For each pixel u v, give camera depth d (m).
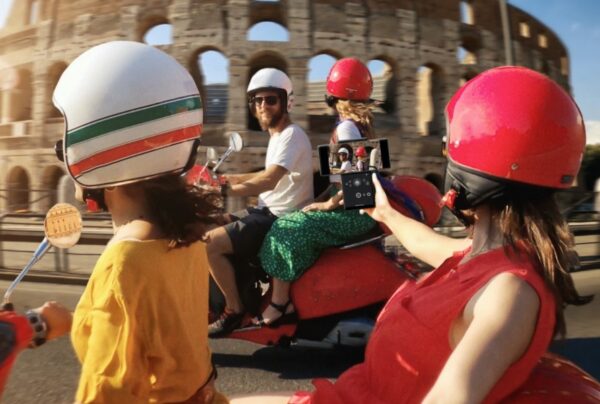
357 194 2.35
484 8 28.64
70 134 1.58
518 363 1.36
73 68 1.61
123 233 1.67
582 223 14.38
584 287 7.86
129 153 1.60
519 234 1.47
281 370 4.42
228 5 24.69
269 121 4.36
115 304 1.52
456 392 1.26
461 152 1.51
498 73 1.54
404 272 4.26
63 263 9.84
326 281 4.19
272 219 4.29
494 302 1.36
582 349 4.86
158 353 1.57
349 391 1.74
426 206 3.83
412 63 26.34
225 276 4.21
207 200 1.74
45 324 1.62
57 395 3.80
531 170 1.45
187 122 1.68
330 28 25.19
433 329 1.52
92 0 26.45
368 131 4.33
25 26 28.77
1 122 29.33
